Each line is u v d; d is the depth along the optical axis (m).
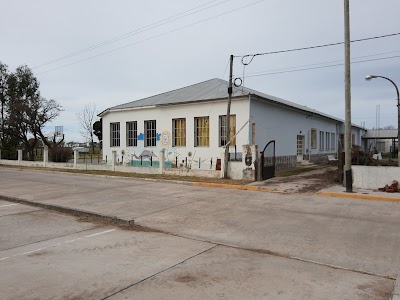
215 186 14.55
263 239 6.70
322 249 6.02
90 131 52.66
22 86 35.91
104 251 5.98
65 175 20.61
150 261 5.41
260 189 13.40
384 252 5.82
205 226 7.83
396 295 4.09
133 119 23.92
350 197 11.60
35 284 4.51
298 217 8.62
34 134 33.34
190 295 4.14
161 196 12.05
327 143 32.19
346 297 4.09
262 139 19.50
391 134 44.03
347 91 12.53
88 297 4.10
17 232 7.44
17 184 15.95
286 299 4.03
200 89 23.39
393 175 12.49
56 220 8.71
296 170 21.50
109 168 21.83
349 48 12.55
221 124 19.55
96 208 9.94
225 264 5.27
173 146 21.64
